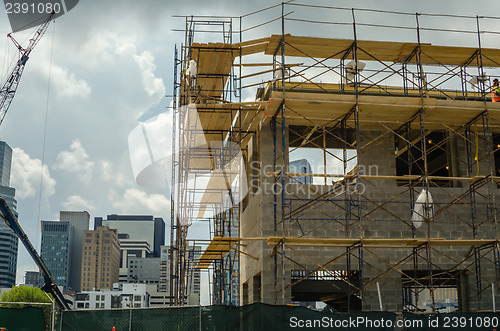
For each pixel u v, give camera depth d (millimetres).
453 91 35156
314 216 31469
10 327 22219
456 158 33625
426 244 29734
